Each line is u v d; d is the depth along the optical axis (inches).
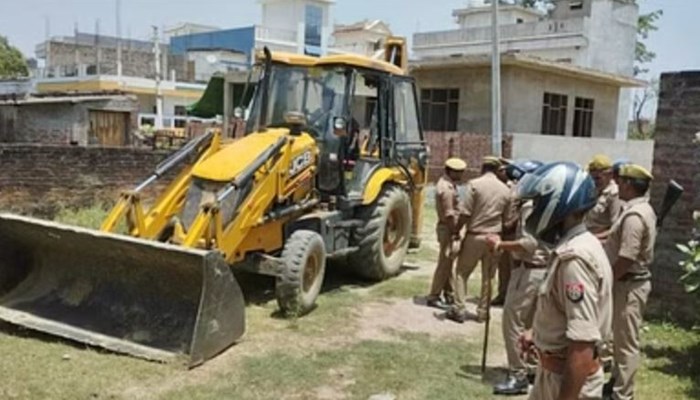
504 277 276.8
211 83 772.6
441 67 817.5
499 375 207.2
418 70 843.4
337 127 290.2
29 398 170.6
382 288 308.8
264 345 220.8
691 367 218.4
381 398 182.7
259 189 251.9
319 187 293.7
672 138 263.1
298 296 250.5
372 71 305.9
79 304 222.5
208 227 229.8
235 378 192.2
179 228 237.3
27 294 229.0
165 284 213.3
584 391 106.0
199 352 199.5
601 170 212.2
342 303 277.9
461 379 202.5
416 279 329.7
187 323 207.5
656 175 268.2
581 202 104.4
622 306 173.9
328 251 284.2
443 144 668.7
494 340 241.3
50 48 1942.7
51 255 231.3
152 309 213.8
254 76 312.0
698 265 229.0
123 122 690.8
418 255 389.1
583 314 100.8
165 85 1492.4
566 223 106.1
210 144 271.1
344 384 194.2
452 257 274.4
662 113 266.1
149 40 1979.6
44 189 404.5
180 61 1774.1
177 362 196.4
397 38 363.9
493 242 188.9
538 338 109.7
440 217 276.1
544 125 846.5
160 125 1264.8
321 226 278.7
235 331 215.9
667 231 264.7
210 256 201.8
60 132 650.8
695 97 257.3
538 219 106.7
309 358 211.8
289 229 274.1
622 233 171.0
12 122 649.0
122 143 690.8
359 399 184.2
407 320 260.4
